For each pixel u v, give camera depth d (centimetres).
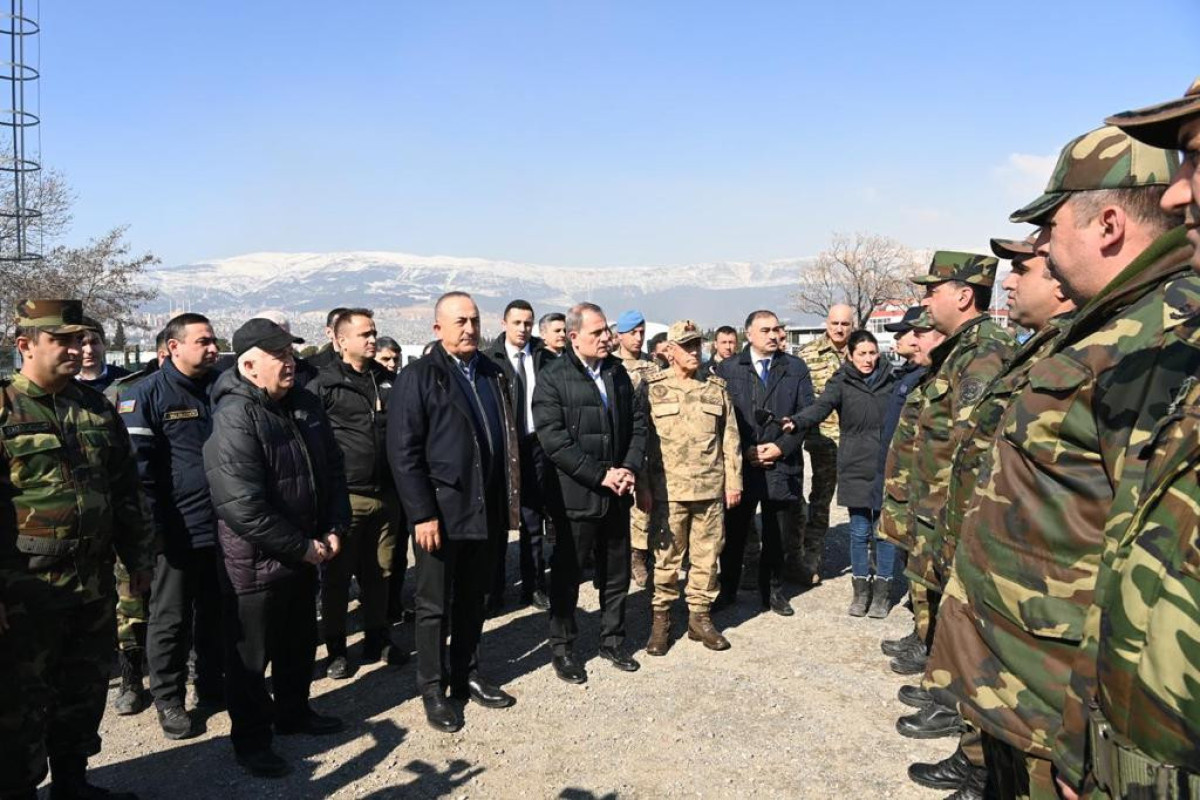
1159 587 114
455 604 411
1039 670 167
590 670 452
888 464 417
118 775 344
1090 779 131
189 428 398
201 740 377
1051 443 164
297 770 345
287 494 351
